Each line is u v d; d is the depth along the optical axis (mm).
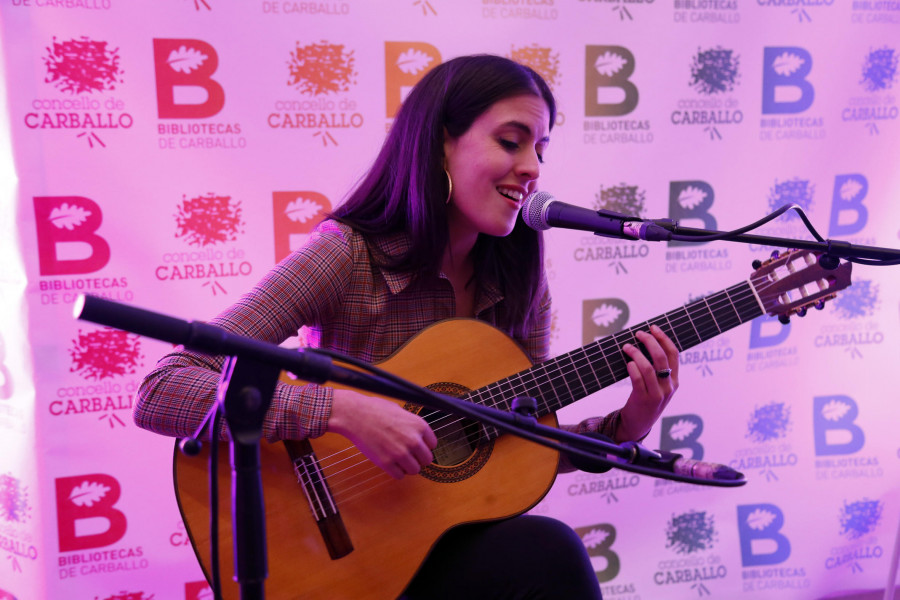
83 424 2164
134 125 2125
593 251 2473
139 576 2234
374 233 1508
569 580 1310
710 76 2463
